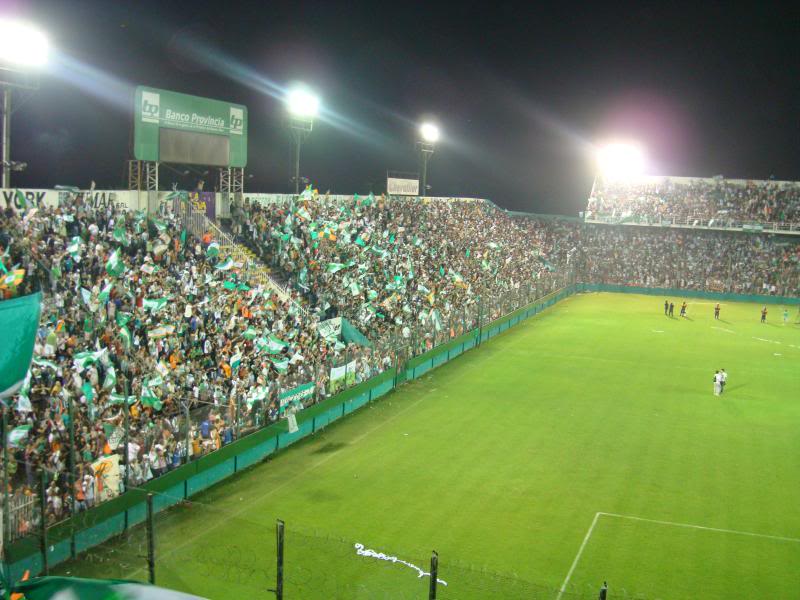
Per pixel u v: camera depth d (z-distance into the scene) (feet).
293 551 75.82
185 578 69.36
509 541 80.84
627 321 239.30
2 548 59.16
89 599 27.40
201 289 120.16
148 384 89.71
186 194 139.44
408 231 209.87
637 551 79.15
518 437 118.01
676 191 347.77
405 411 131.64
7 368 42.52
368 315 157.28
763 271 310.24
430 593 54.60
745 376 164.35
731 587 71.87
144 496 82.23
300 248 158.40
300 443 113.50
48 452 76.43
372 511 88.07
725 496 95.14
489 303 207.51
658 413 133.59
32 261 94.58
